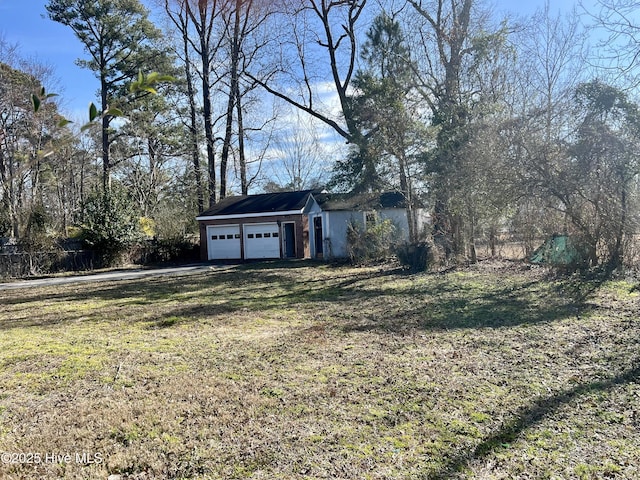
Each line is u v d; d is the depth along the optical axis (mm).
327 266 18531
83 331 7648
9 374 5301
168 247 26031
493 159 11469
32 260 19984
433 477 2797
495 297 8992
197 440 3430
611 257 10383
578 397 3922
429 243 14672
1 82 16875
